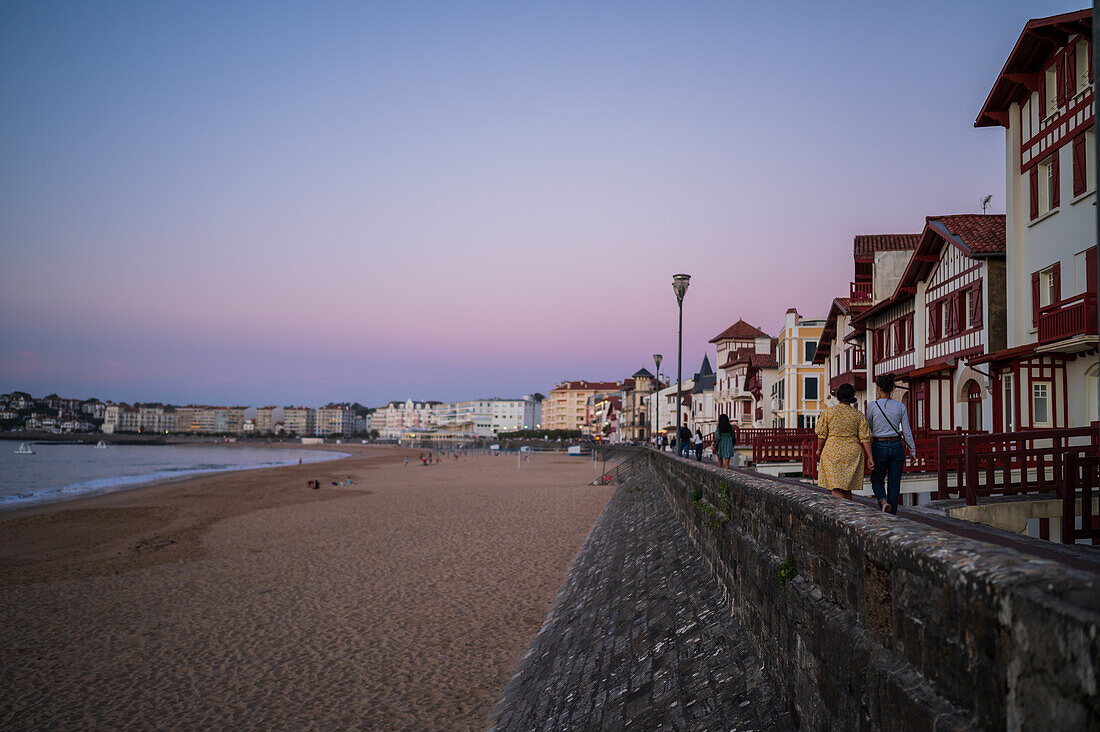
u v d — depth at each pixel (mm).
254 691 11492
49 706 11055
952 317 23250
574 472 71250
